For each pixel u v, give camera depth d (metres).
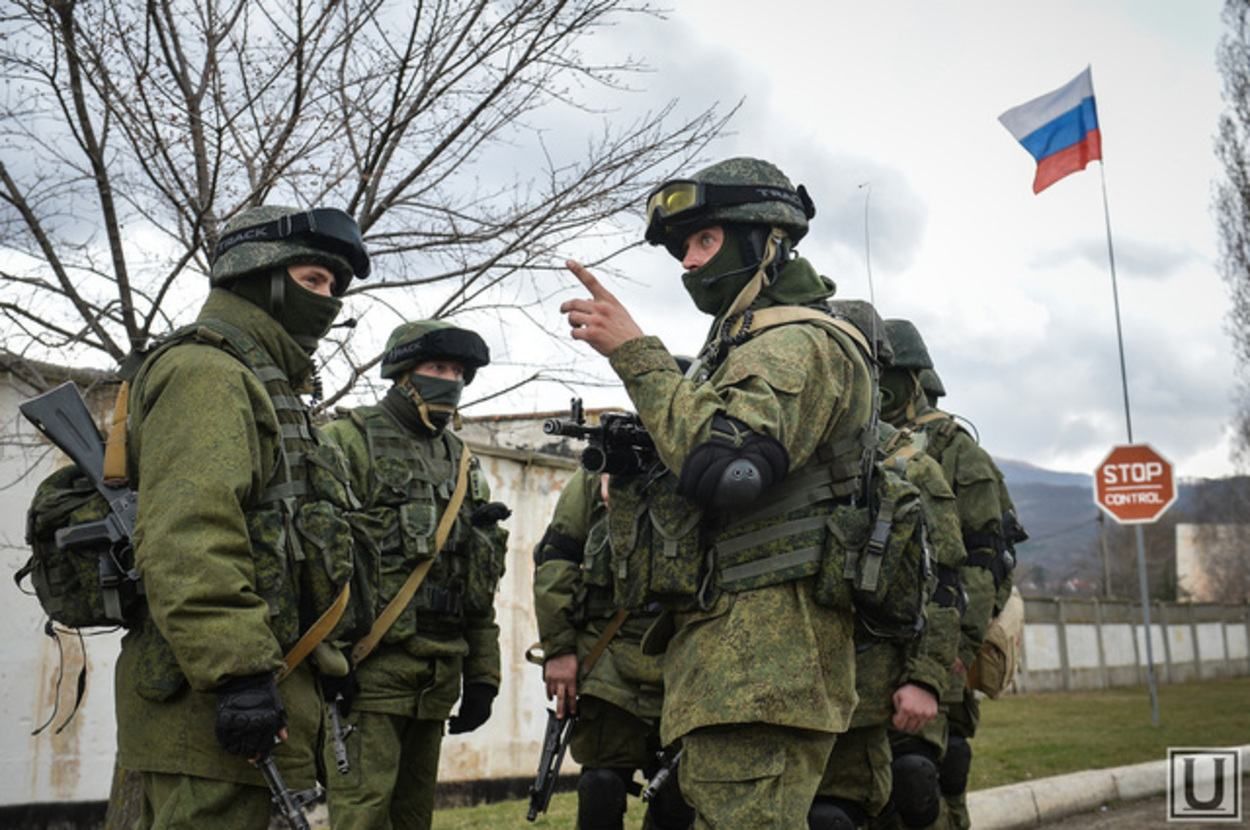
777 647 2.78
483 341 4.90
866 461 2.98
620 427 3.05
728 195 3.10
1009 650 5.11
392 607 4.39
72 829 6.78
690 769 2.83
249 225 3.08
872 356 3.15
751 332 3.02
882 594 2.90
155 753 2.69
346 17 5.32
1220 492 71.38
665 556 2.90
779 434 2.72
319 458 2.96
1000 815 7.19
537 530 9.64
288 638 2.77
